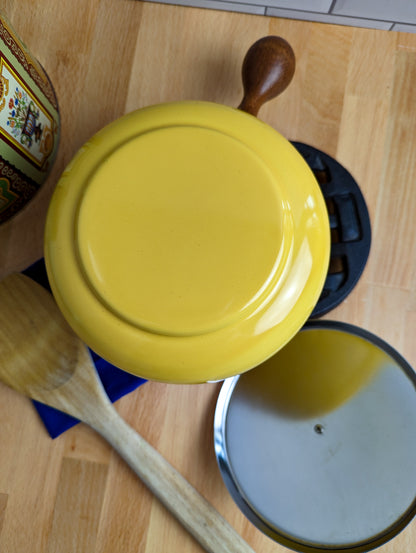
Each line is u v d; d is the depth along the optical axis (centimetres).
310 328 43
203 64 48
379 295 46
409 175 47
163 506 44
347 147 47
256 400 42
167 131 31
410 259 46
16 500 44
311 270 31
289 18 48
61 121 48
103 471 45
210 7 48
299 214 31
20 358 43
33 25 48
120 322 30
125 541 44
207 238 30
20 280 43
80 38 48
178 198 31
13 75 36
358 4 45
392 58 48
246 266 30
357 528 40
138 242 30
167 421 45
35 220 47
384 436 41
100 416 42
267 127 34
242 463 42
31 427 45
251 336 30
